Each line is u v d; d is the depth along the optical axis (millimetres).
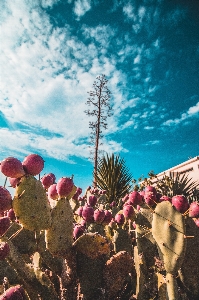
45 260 1525
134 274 1793
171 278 1457
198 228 1678
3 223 1213
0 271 1397
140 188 6586
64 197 1434
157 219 1583
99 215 2061
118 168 7582
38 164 1318
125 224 2695
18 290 940
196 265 1633
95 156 10352
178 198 1608
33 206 1287
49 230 1365
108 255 1625
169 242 1496
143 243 2020
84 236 1445
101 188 7676
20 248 1779
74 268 1433
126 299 1761
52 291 1389
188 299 1564
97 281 1447
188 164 9812
